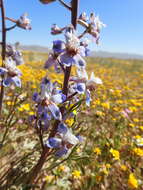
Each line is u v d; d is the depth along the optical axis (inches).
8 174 4.2
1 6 4.0
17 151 5.1
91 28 3.5
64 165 5.2
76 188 5.0
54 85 3.7
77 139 3.3
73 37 3.3
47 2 3.3
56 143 3.3
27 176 4.0
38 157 4.6
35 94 3.3
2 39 4.1
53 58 3.4
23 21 4.0
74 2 3.4
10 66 4.0
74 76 3.5
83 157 3.7
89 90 3.5
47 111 3.2
